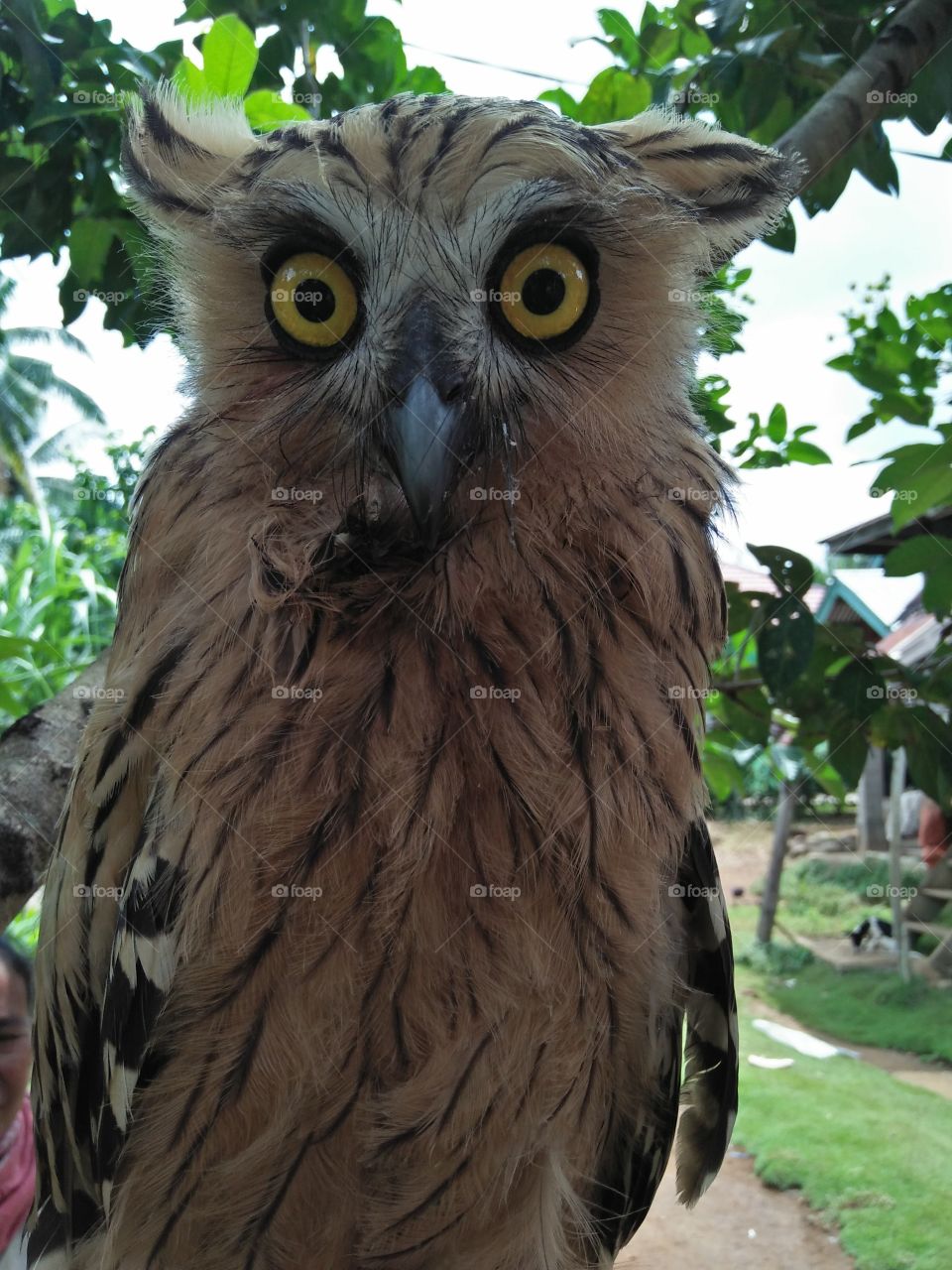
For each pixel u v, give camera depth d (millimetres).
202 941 222
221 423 243
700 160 268
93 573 1100
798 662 361
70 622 1070
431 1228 244
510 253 236
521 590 230
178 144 262
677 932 269
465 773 220
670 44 381
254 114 343
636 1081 275
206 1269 253
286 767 216
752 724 432
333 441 236
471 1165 236
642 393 249
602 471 241
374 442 232
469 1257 252
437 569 230
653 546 244
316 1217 245
